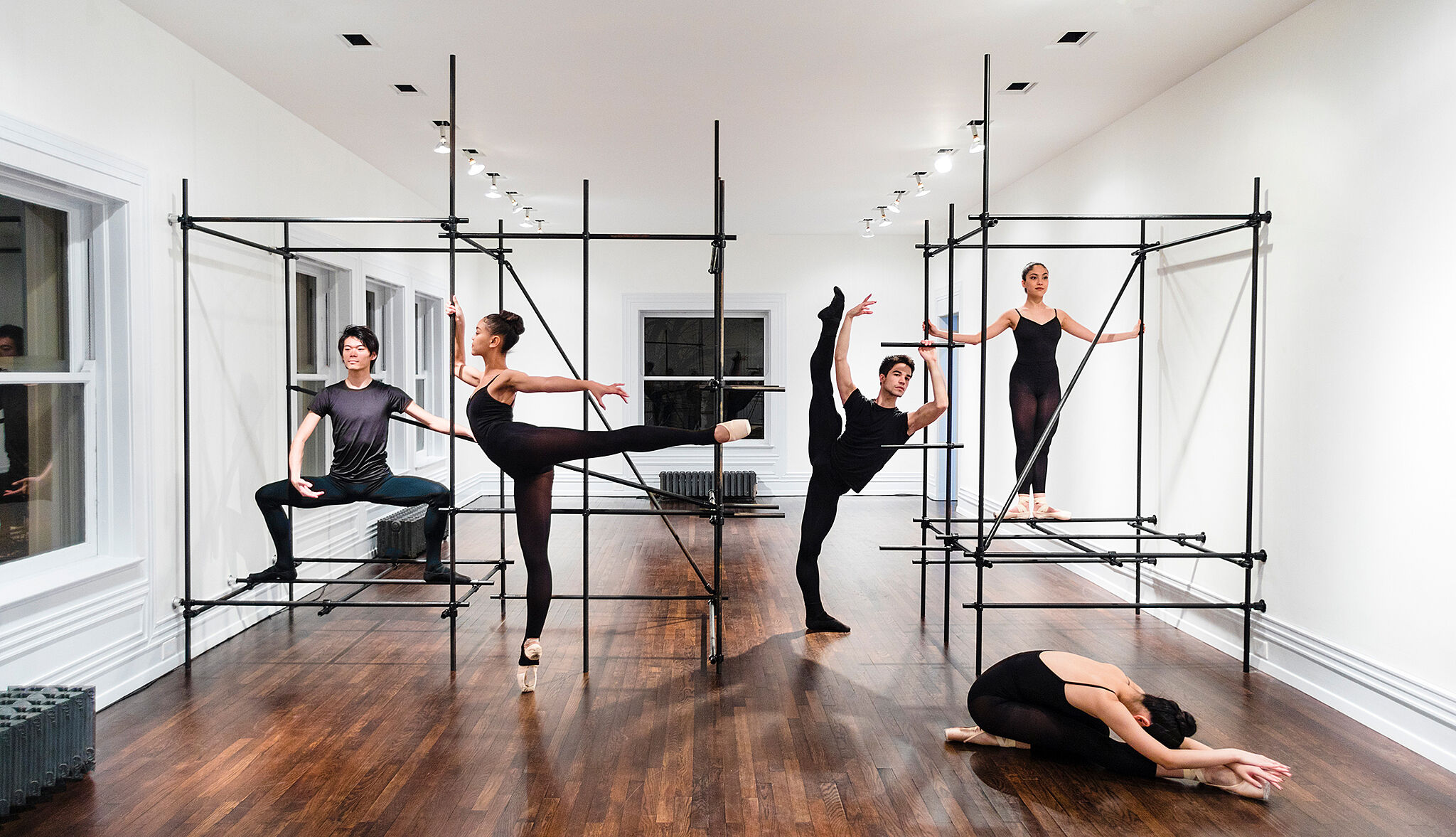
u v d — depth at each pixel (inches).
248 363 183.0
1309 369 141.6
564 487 385.7
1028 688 117.3
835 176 264.8
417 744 121.6
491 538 290.4
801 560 180.9
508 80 177.6
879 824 99.3
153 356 147.6
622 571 239.3
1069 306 235.6
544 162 247.8
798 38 155.6
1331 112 136.1
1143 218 150.6
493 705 137.1
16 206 126.7
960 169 258.5
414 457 286.7
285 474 200.8
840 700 139.9
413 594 213.0
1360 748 120.9
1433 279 116.9
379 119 206.2
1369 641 128.8
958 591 215.6
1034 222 258.8
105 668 136.2
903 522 325.1
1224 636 166.6
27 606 121.0
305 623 186.5
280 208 195.3
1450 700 113.6
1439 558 116.0
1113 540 208.4
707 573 235.9
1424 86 118.1
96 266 140.6
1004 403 283.9
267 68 170.6
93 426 141.3
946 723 130.4
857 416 174.1
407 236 282.7
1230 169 163.0
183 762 115.5
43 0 123.1
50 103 124.4
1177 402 182.1
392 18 147.0
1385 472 125.4
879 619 190.1
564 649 167.9
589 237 145.6
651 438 138.6
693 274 385.7
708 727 128.3
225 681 148.3
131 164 140.8
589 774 112.2
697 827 98.5
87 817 100.1
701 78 176.9
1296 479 144.9
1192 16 146.5
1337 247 134.8
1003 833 97.3
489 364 144.4
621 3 140.8
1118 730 110.2
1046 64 169.0
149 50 147.2
